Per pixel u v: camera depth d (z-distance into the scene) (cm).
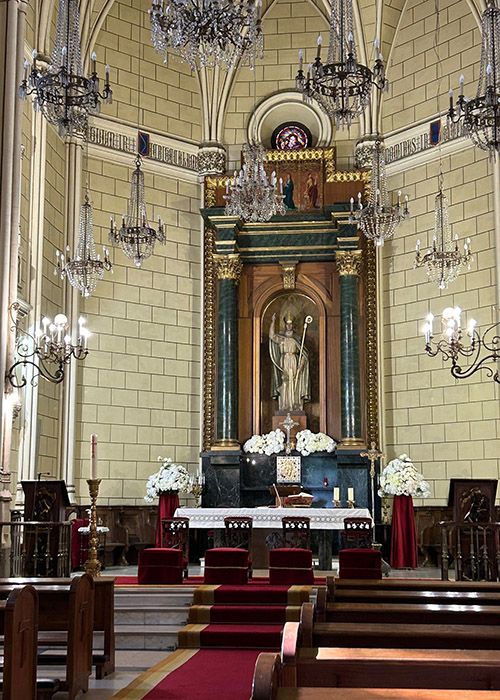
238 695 773
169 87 1958
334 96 1121
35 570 1278
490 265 1706
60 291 1731
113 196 1855
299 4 2022
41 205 1602
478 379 1705
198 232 1958
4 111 1354
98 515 1733
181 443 1875
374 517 1781
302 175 1934
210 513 1489
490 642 568
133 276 1859
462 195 1767
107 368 1802
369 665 461
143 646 1068
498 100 1139
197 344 1922
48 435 1650
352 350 1842
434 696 370
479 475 1686
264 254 1936
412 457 1792
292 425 1831
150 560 1292
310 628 512
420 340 1808
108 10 1867
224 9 1025
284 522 1427
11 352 1323
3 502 1274
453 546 1405
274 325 1944
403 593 786
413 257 1838
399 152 1889
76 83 1130
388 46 1920
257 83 2012
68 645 760
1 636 905
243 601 1162
